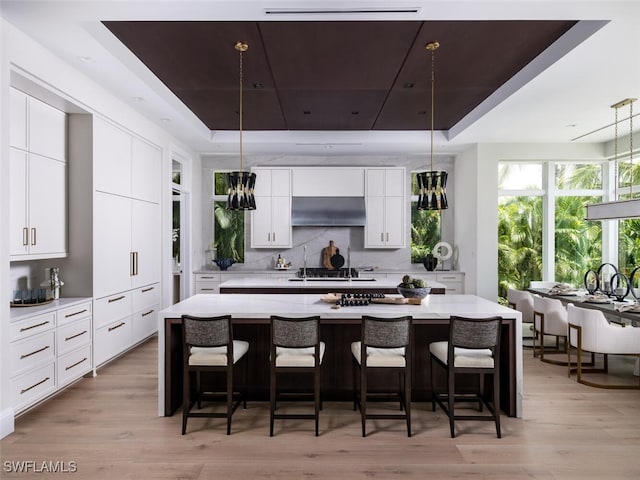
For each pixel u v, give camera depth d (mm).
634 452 2734
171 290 6102
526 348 5422
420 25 3227
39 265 4121
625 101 4477
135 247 5039
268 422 3172
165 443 2834
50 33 3082
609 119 5164
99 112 4145
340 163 7551
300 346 2943
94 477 2426
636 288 5746
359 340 3586
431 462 2600
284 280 5824
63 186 4012
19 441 2857
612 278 5141
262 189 7184
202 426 3102
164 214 5855
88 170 4098
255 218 7184
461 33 3352
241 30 3309
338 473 2473
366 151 7121
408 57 3799
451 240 7586
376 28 3279
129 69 3746
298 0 2609
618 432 3020
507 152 6512
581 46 3189
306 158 7555
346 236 7566
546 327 4766
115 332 4582
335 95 4840
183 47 3619
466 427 3104
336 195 7168
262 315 3240
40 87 3350
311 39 3455
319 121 5973
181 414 3326
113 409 3402
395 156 7547
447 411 3094
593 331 4004
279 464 2570
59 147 3943
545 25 3225
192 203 7059
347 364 3590
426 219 7672
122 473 2469
